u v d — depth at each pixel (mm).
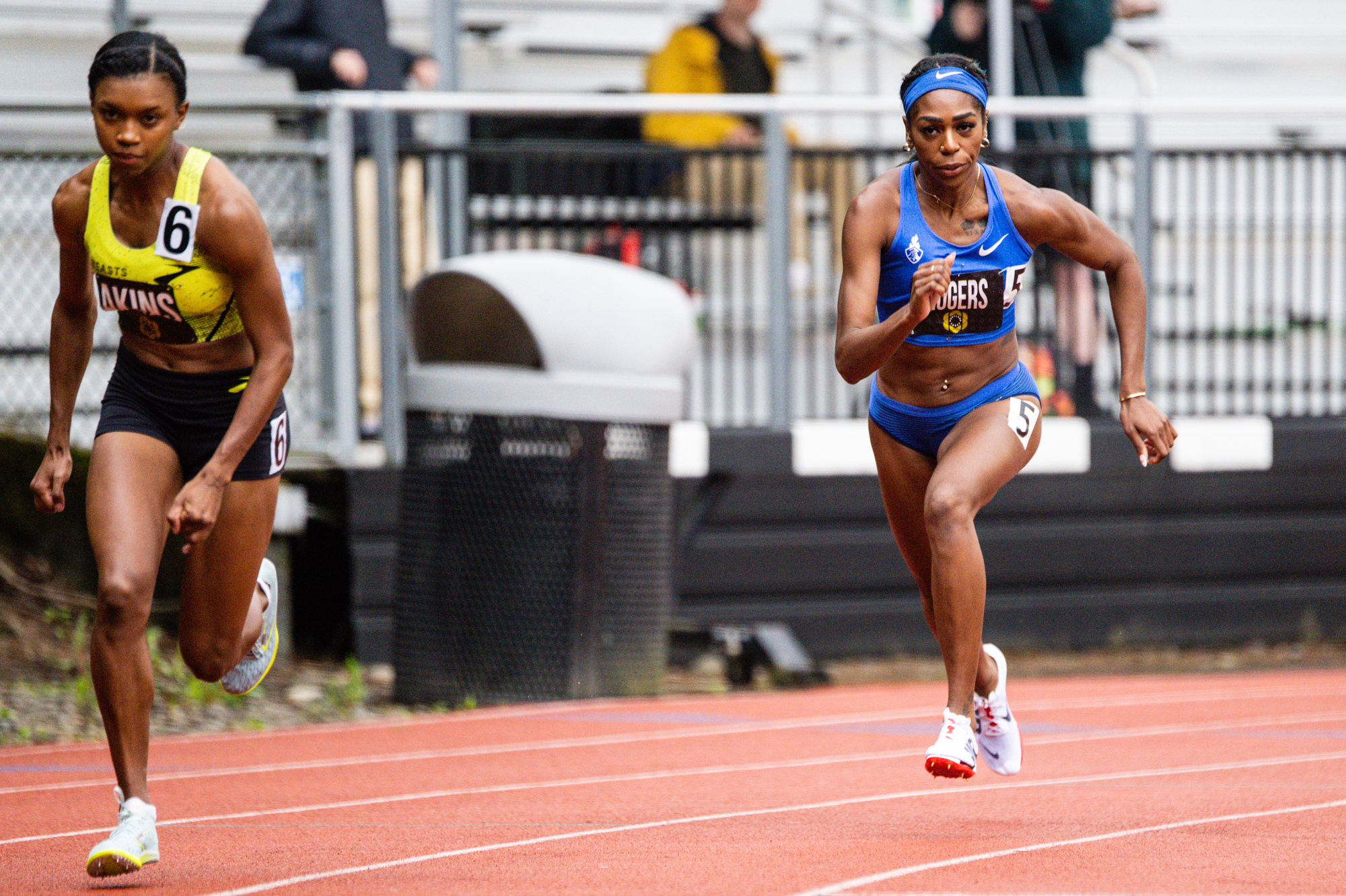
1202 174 39500
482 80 43688
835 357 15906
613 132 42844
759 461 36156
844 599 36875
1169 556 38219
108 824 18406
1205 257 39062
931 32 41812
